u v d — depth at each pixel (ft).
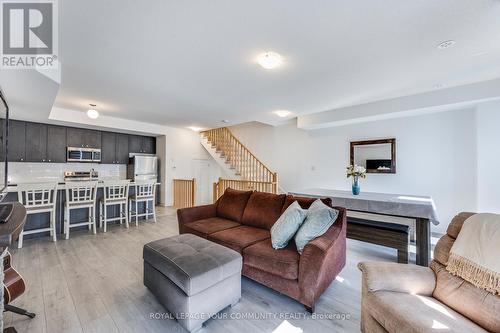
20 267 8.50
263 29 6.52
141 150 21.99
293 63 8.57
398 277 4.79
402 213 9.16
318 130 18.79
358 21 6.14
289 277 6.23
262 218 9.16
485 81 10.78
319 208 7.06
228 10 5.72
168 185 21.84
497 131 11.27
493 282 4.03
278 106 14.47
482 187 11.64
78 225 12.78
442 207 13.34
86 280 7.64
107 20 6.06
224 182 19.60
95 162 19.10
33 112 13.03
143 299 6.63
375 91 11.93
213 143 23.85
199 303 5.44
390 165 15.02
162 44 7.28
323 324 5.69
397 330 3.81
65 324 5.56
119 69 9.08
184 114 16.61
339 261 7.60
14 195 11.37
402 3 5.46
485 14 5.84
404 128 14.57
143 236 12.46
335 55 7.97
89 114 13.57
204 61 8.42
